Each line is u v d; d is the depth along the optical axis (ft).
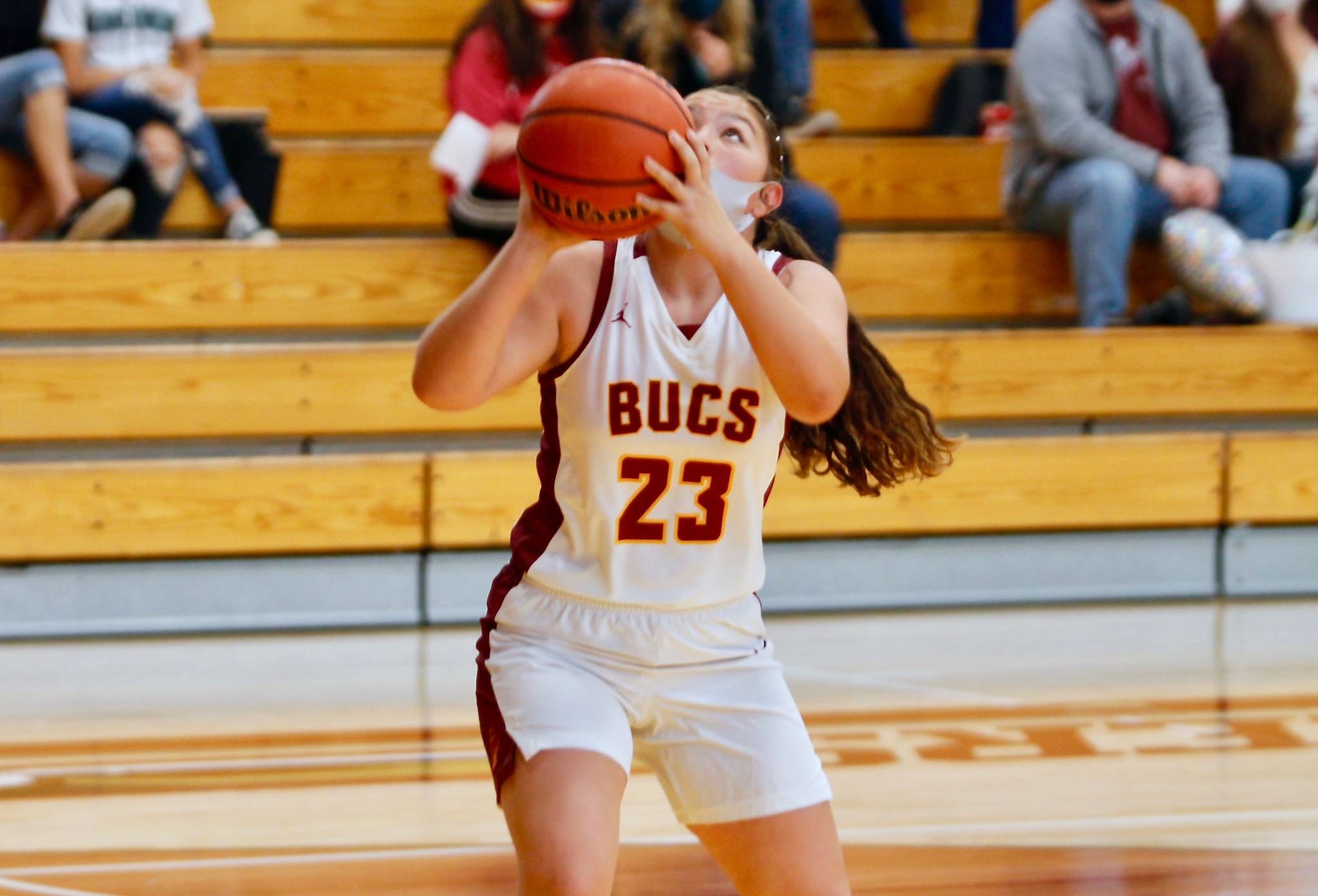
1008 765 27.27
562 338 14.56
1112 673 33.99
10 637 37.32
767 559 40.29
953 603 41.14
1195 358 42.63
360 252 41.75
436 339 13.35
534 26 39.88
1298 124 46.24
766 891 14.52
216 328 41.57
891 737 29.01
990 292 45.29
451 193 41.22
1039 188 44.24
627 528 14.53
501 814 24.59
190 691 32.37
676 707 14.66
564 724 13.73
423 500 38.68
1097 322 42.91
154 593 37.86
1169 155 44.65
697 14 40.09
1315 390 43.19
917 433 17.10
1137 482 41.60
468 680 33.24
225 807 24.90
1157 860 22.35
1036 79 43.52
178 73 42.93
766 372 13.58
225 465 37.91
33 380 38.47
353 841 23.30
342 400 39.55
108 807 24.86
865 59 51.08
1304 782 26.37
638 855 22.65
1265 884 21.39
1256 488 42.19
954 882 21.36
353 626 38.52
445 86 45.60
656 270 14.73
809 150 47.16
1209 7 55.42
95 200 42.78
